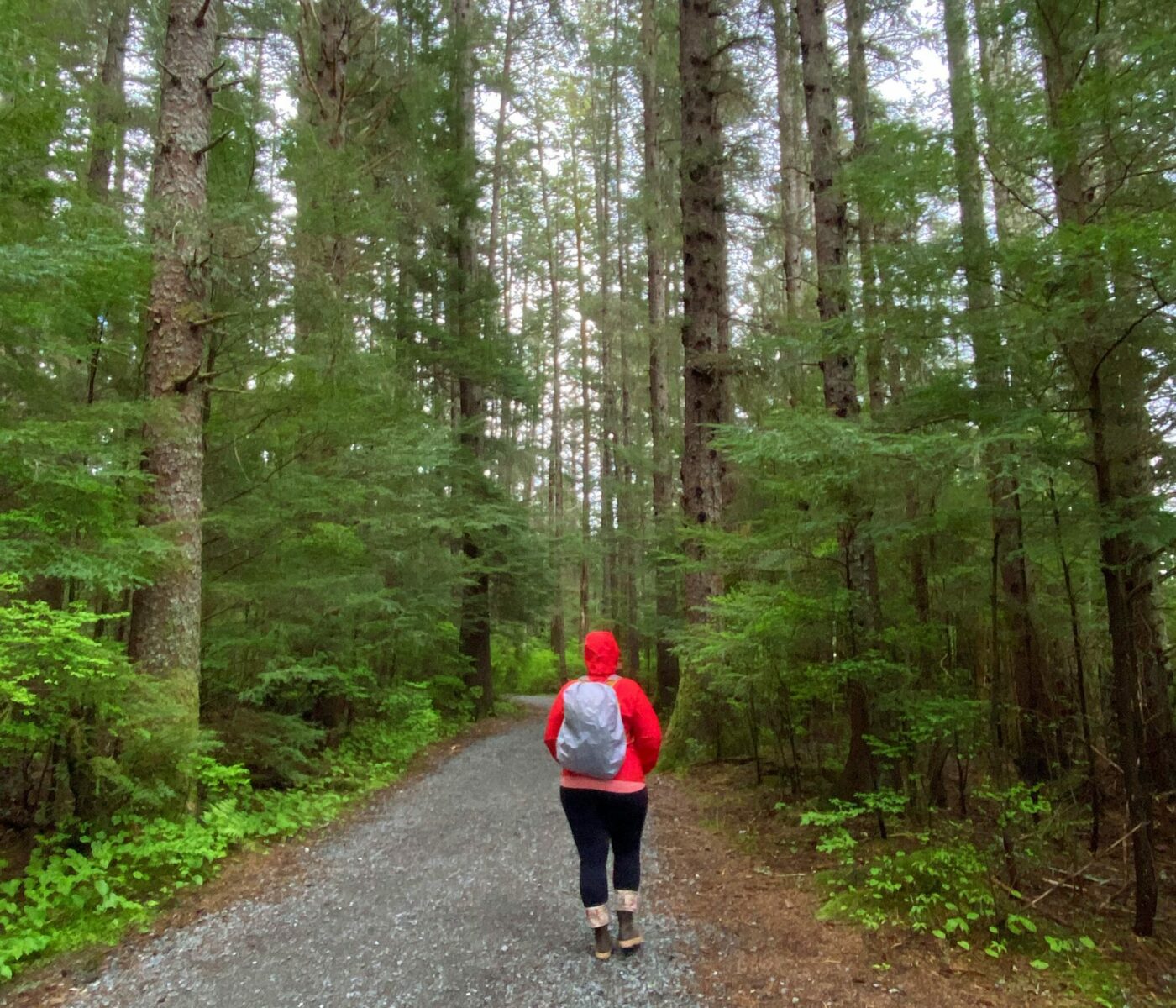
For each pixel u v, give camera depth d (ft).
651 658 61.52
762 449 13.79
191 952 11.60
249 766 23.09
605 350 75.36
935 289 13.96
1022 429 12.59
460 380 46.78
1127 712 12.84
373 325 38.88
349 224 24.26
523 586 49.98
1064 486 13.80
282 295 22.44
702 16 29.53
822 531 16.88
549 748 12.07
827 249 22.81
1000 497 15.20
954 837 15.66
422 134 40.63
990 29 15.56
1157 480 12.76
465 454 44.55
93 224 15.26
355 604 24.88
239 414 21.45
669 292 62.59
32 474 13.14
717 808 21.02
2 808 17.63
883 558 20.29
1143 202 12.98
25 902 13.25
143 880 14.42
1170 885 14.84
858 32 32.01
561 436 93.04
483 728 41.83
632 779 11.52
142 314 18.78
